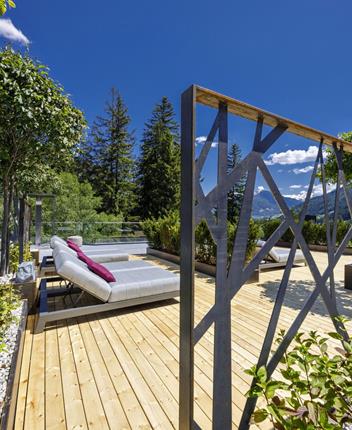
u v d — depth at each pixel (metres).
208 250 5.00
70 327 2.60
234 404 1.60
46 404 1.56
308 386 1.05
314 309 3.20
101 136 17.59
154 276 3.29
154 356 2.09
